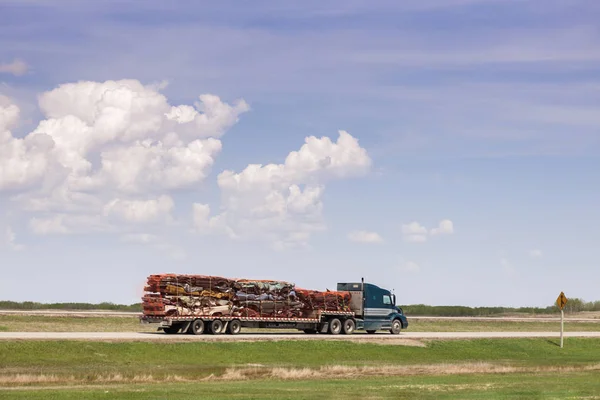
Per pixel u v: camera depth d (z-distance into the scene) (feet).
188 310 164.96
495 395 98.17
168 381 111.86
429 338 178.91
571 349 186.09
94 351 135.44
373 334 195.11
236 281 173.37
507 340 185.37
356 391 100.58
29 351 130.31
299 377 120.47
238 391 98.84
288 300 180.34
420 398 94.58
